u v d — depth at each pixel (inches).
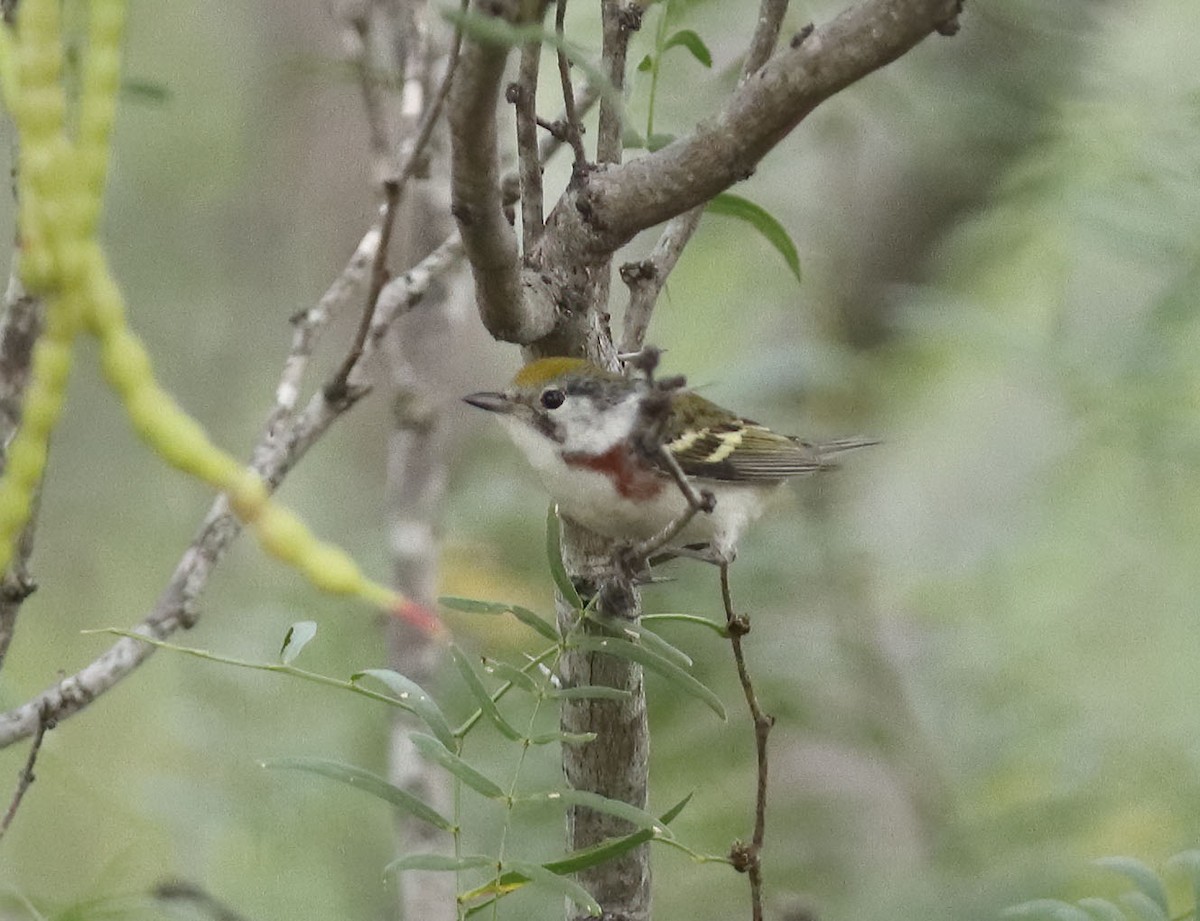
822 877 467.5
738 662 247.8
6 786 498.6
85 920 276.5
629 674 263.7
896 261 603.5
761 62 263.4
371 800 468.1
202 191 593.6
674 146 240.4
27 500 123.4
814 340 530.0
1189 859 244.8
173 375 584.1
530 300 243.1
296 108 577.9
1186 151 482.0
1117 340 471.8
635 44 425.4
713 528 324.8
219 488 133.3
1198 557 546.0
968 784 480.4
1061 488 546.3
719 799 463.5
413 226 407.8
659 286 297.0
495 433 510.0
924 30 219.5
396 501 394.6
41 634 572.1
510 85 243.4
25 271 119.0
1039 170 515.5
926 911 418.0
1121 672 543.2
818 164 596.1
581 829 273.7
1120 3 560.7
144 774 488.7
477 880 400.8
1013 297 601.3
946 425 621.9
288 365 300.8
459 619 421.7
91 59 119.4
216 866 476.1
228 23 591.5
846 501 566.6
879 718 477.7
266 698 474.0
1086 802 454.3
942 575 539.2
